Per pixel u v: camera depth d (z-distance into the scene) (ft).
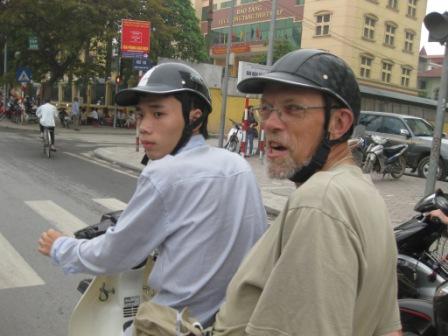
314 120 4.51
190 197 5.90
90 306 7.22
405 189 36.86
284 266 3.89
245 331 4.14
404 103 104.83
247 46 159.33
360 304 4.06
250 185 6.39
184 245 5.87
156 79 6.55
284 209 4.21
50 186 30.99
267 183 35.19
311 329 3.69
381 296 4.31
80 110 99.35
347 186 4.12
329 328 3.66
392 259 4.34
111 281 7.11
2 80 91.15
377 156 39.96
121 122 100.68
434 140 21.80
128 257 6.02
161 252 6.05
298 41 148.46
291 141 4.57
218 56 171.63
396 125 47.62
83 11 80.38
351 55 133.90
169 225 5.89
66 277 15.52
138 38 50.85
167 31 92.22
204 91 6.75
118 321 7.02
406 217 26.71
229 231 6.04
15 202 25.75
